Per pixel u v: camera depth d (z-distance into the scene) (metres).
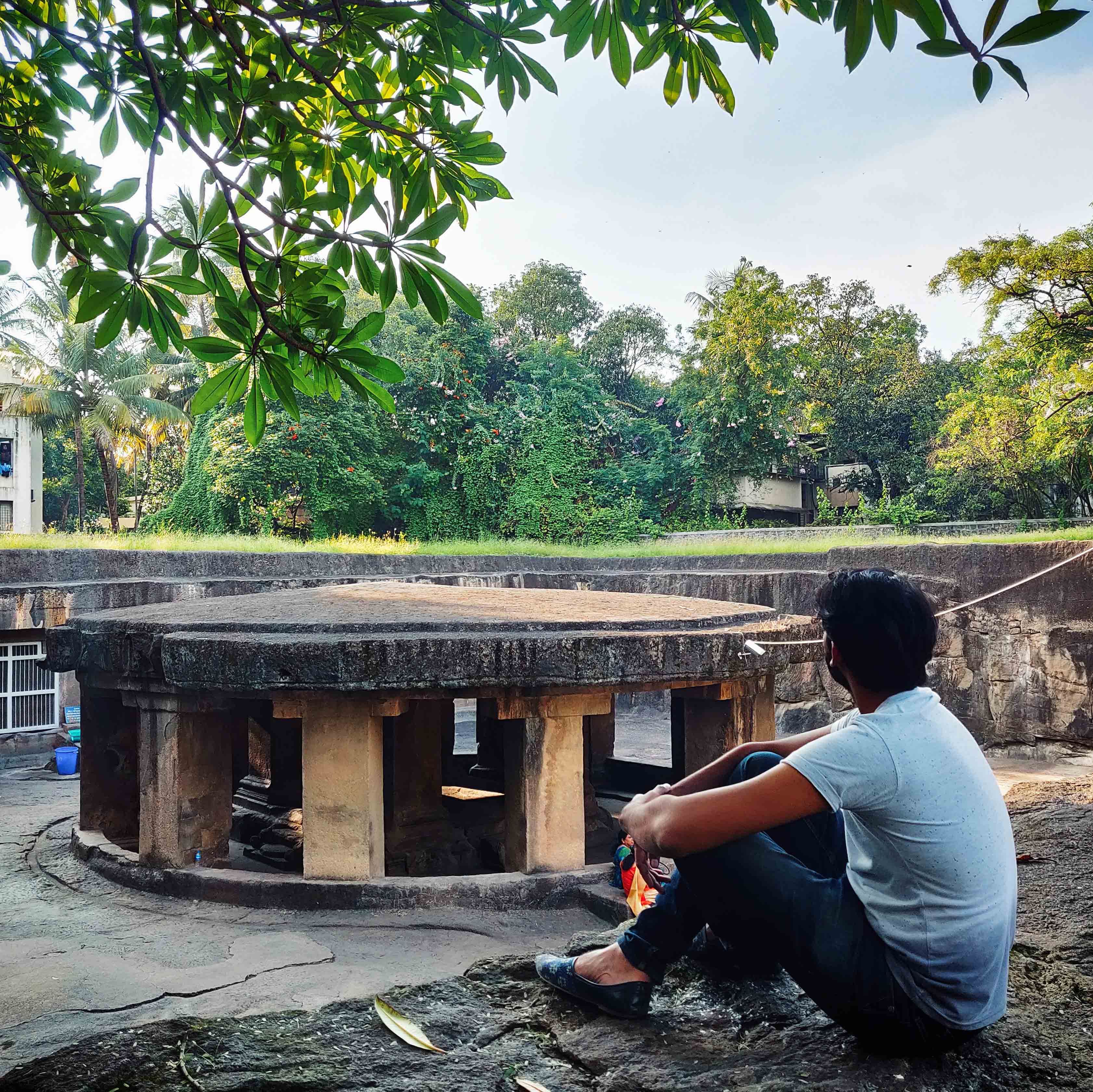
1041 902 2.83
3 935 5.14
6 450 27.00
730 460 24.03
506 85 2.65
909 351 29.11
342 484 19.56
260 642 5.22
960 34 1.81
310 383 2.71
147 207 2.45
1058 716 11.28
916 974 1.82
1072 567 11.27
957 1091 1.78
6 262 2.74
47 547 12.05
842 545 13.91
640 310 30.06
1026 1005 2.16
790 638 6.45
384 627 5.76
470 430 21.20
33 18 2.58
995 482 21.44
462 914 5.34
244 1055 1.97
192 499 21.20
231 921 5.30
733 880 1.95
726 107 2.59
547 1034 2.10
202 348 2.56
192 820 5.93
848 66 1.93
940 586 12.22
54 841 7.16
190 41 2.83
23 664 11.18
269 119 2.71
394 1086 1.85
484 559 14.70
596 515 20.97
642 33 2.48
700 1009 2.18
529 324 30.70
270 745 7.25
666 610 6.86
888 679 1.91
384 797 6.00
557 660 5.37
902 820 1.80
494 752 8.23
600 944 2.49
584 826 6.20
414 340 22.38
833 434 28.12
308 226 2.62
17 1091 1.84
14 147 2.76
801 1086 1.79
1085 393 16.09
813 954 1.87
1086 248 15.53
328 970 4.57
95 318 2.49
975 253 16.05
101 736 6.93
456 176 2.88
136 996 4.24
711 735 6.36
